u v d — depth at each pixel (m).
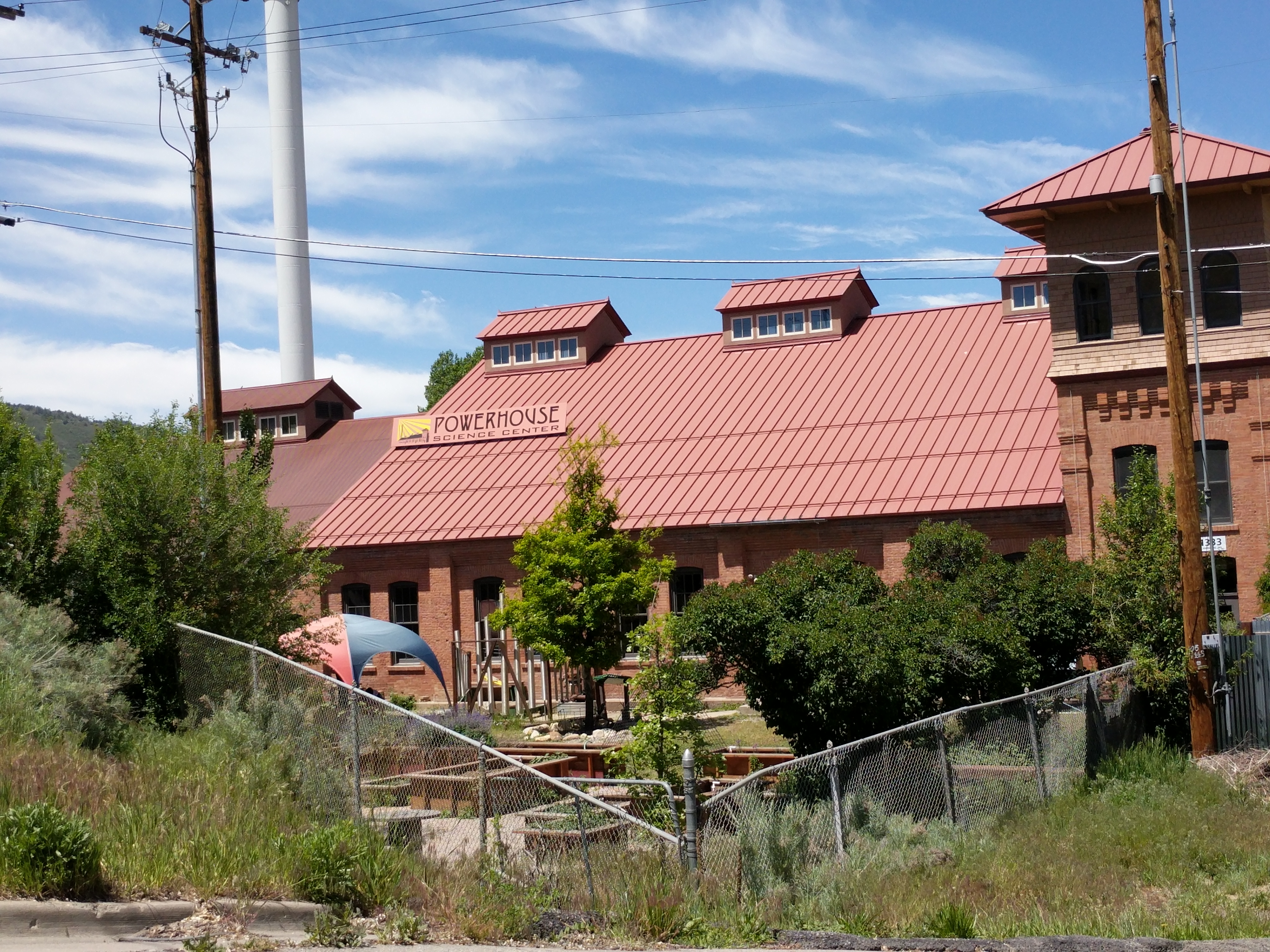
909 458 33.66
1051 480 30.75
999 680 19.33
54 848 9.62
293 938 9.53
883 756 15.30
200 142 22.52
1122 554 22.08
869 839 14.16
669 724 17.06
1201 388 26.94
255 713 15.01
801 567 20.75
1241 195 27.06
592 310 45.03
